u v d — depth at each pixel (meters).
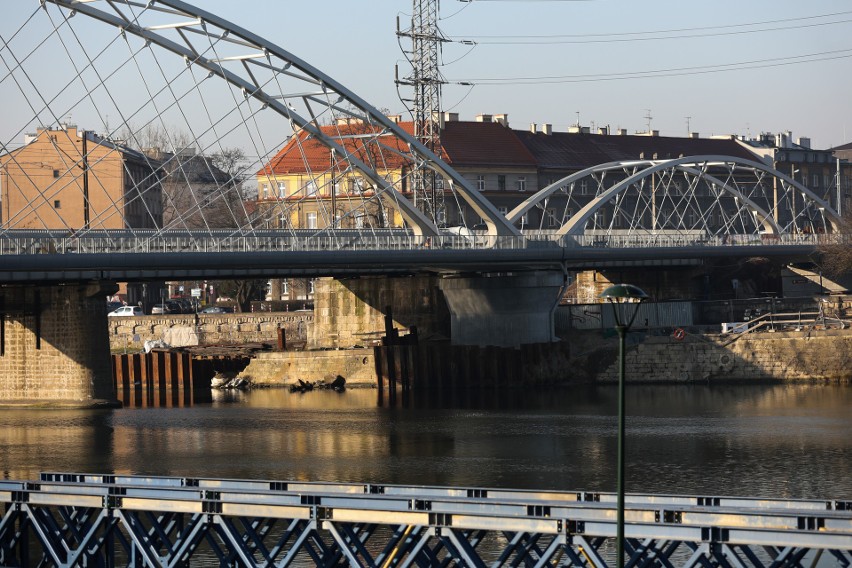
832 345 111.56
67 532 44.12
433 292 127.50
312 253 99.69
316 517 36.78
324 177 169.12
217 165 189.75
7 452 80.44
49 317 105.31
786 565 35.66
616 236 132.00
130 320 141.25
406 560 35.91
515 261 114.50
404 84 133.38
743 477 67.94
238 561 39.66
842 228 150.25
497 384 116.62
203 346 134.00
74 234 94.38
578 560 34.47
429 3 133.00
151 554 39.41
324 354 123.75
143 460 76.50
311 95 106.31
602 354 118.69
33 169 170.62
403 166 143.50
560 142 195.38
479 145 182.12
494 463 73.94
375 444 82.19
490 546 50.31
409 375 117.94
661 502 38.25
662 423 89.31
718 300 130.50
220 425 93.00
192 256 94.12
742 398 103.00
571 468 71.75
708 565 33.09
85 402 104.19
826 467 70.50
